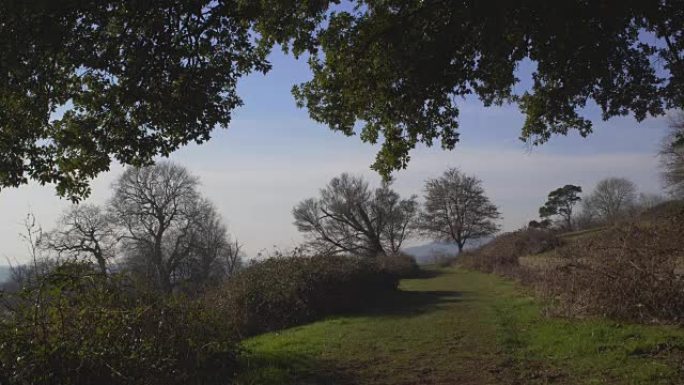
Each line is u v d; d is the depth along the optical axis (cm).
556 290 1278
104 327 575
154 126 879
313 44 947
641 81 917
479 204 6488
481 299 1770
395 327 1197
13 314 549
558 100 1025
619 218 2256
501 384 668
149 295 702
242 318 1356
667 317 908
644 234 1302
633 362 681
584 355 755
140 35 772
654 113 948
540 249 2855
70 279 595
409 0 894
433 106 1008
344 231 5438
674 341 747
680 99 898
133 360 563
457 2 766
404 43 881
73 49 745
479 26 807
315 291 1516
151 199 4306
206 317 738
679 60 853
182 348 648
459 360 821
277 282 1492
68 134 878
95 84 847
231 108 885
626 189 6944
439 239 6612
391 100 993
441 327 1162
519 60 898
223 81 830
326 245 5112
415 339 1029
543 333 961
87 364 534
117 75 795
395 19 891
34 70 739
